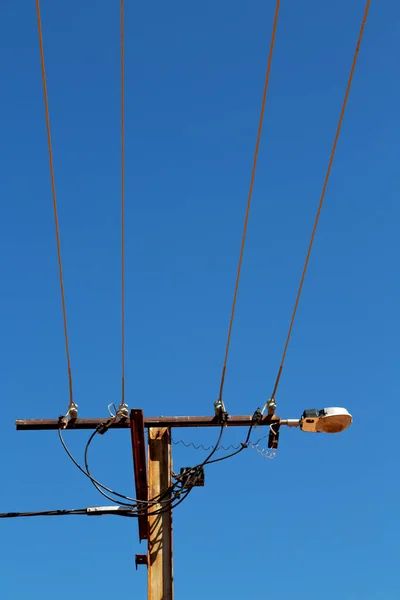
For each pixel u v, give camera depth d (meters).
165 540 19.00
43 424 19.16
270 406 19.38
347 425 19.31
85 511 19.28
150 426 19.64
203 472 19.30
